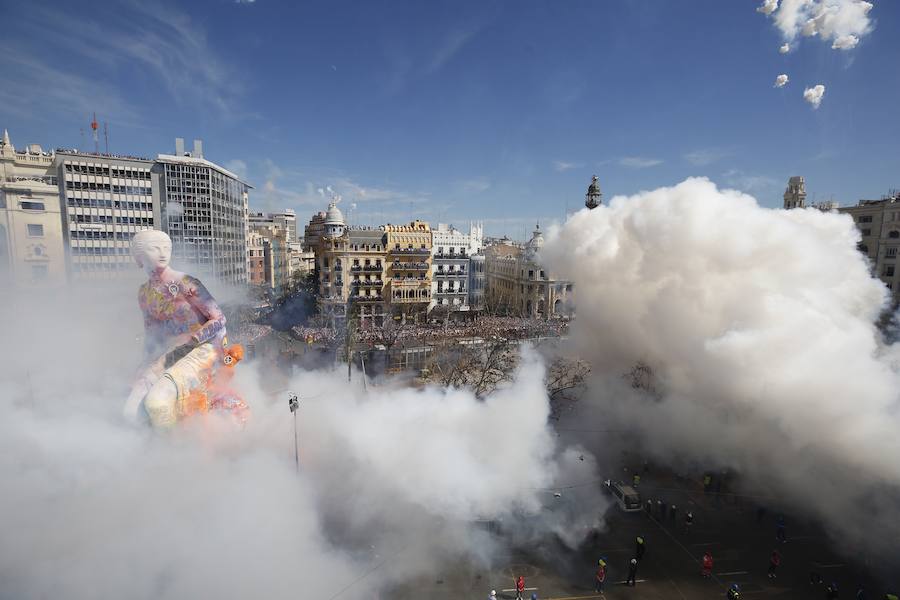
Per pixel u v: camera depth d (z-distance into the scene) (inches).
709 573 1039.0
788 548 1100.5
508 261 3425.2
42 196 2687.0
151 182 3061.0
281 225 6471.5
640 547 1096.8
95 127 2908.5
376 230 3710.6
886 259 3112.7
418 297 3673.7
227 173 3543.3
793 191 3794.3
